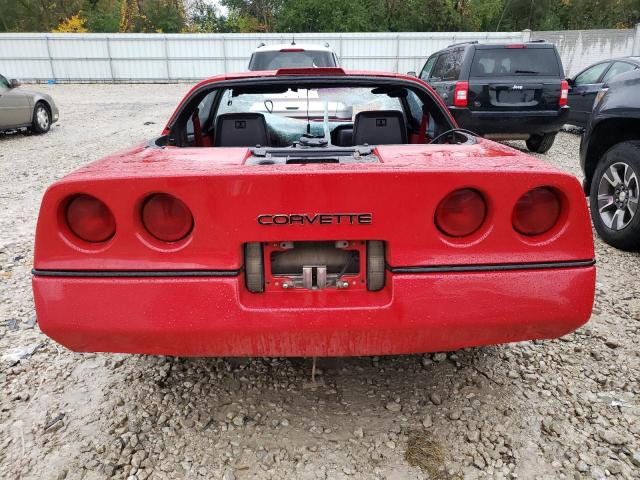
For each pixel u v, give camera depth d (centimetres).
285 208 173
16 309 333
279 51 756
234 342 183
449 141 289
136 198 172
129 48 2709
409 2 3541
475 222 179
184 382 254
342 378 256
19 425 223
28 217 547
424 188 174
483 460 202
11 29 4000
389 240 177
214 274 177
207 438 214
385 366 266
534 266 181
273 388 248
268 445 211
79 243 177
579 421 224
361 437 215
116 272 177
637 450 206
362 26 3550
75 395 244
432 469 198
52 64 2727
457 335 185
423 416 227
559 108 779
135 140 1056
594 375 257
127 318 178
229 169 178
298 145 239
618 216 426
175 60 2728
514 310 181
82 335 182
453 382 251
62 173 764
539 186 177
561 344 286
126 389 248
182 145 296
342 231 176
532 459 202
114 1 4250
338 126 326
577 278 182
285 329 180
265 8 4144
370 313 180
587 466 198
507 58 778
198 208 173
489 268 180
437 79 915
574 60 2486
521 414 228
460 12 3631
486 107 779
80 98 2022
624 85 432
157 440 213
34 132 1149
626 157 412
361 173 172
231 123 282
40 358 276
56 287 177
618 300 340
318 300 183
